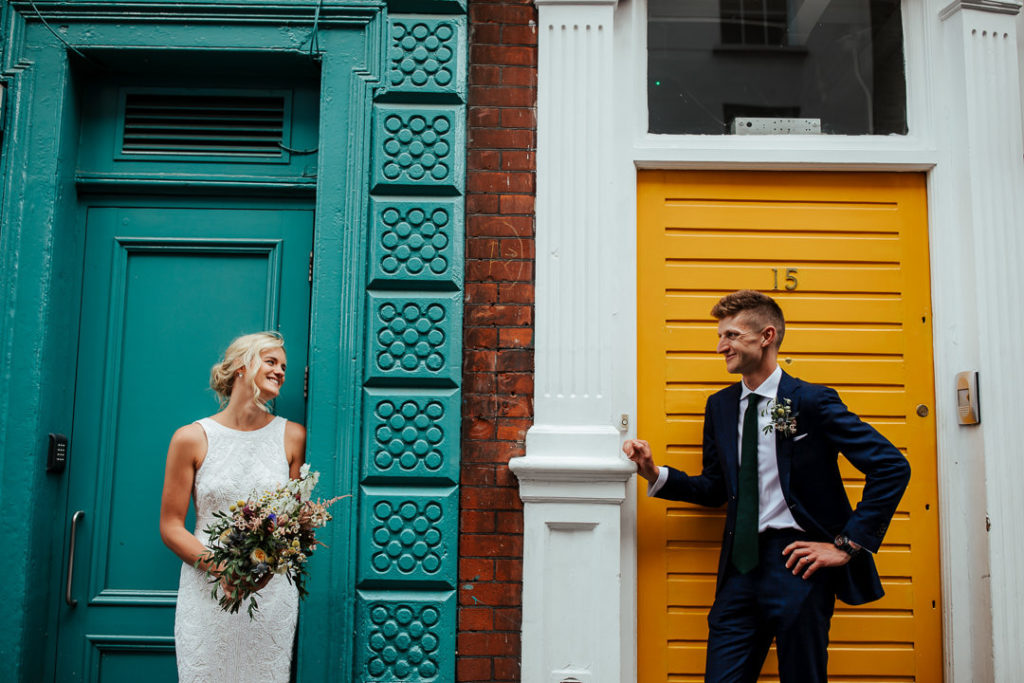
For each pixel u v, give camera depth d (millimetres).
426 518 3201
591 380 3281
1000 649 3182
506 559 3205
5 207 3299
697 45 3705
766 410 2973
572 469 3135
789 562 2787
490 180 3420
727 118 3652
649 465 3100
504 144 3441
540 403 3264
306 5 3428
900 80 3695
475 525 3219
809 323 3477
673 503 3373
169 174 3486
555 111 3438
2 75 3361
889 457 2766
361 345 3273
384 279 3314
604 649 3109
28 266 3281
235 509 2523
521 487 3182
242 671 2684
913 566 3354
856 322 3480
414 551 3178
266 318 3455
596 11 3488
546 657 3111
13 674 3066
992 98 3482
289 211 3518
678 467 3383
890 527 3377
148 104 3555
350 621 3131
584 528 3188
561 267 3350
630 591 3277
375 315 3303
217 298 3473
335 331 3279
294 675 3189
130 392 3410
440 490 3227
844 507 2914
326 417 3229
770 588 2840
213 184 3479
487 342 3332
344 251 3312
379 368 3273
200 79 3576
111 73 3553
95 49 3389
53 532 3299
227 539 2475
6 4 3404
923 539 3373
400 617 3146
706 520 3363
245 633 2699
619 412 3361
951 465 3359
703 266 3496
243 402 2885
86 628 3270
